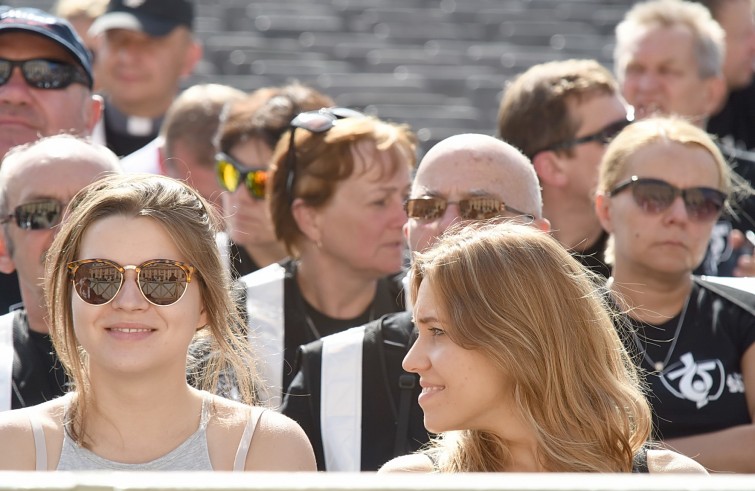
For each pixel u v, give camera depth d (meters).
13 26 14.34
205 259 8.51
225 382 10.38
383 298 13.38
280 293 12.91
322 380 11.15
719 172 12.55
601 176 12.90
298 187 12.95
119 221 8.30
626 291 12.39
